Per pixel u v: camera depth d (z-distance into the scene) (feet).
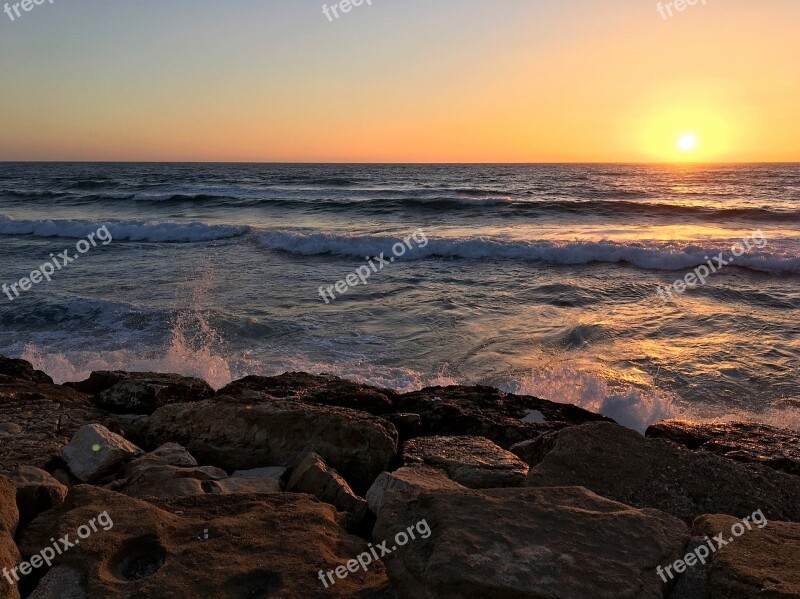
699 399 25.12
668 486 12.33
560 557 8.24
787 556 8.47
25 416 17.90
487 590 7.59
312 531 10.27
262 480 14.23
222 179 183.83
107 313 36.09
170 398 21.22
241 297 40.81
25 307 37.04
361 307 38.75
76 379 26.94
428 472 13.78
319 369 28.40
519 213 85.61
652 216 82.17
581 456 12.97
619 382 26.84
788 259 47.65
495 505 9.53
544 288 43.47
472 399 21.36
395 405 20.65
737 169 310.86
